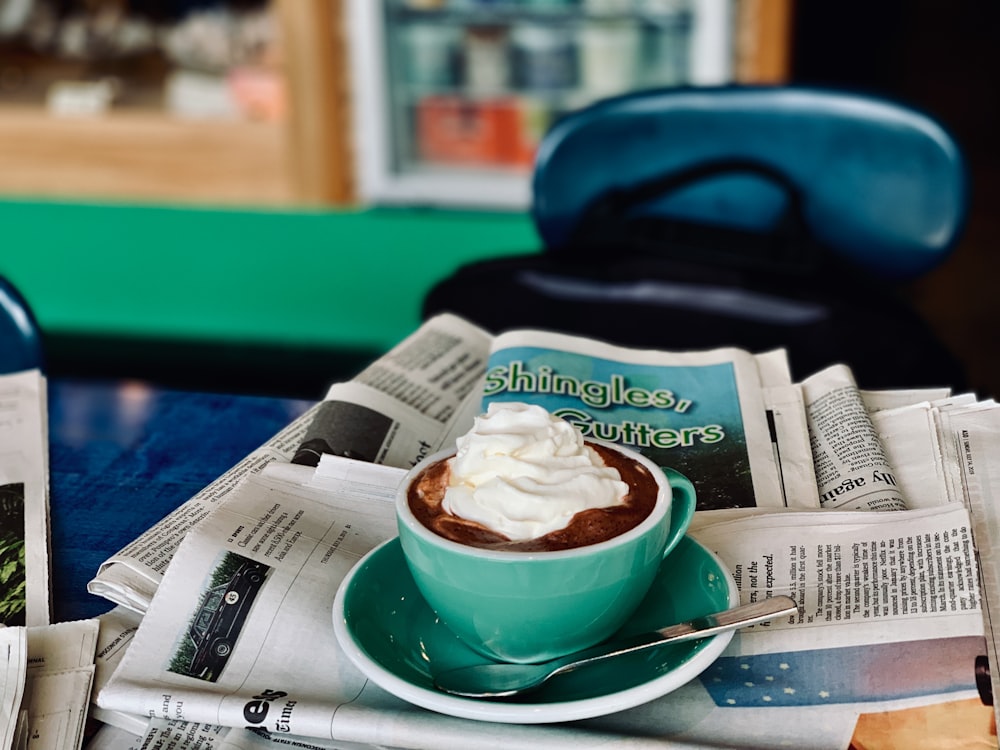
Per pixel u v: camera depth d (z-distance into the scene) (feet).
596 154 3.95
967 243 8.93
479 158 7.63
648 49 7.30
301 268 7.23
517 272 3.72
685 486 1.61
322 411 2.35
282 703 1.49
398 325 7.22
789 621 1.63
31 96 7.48
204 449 2.47
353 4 6.63
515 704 1.41
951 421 2.20
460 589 1.48
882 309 3.52
